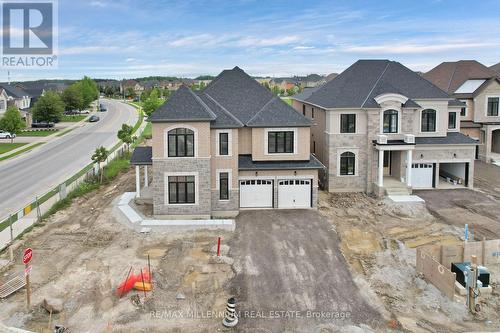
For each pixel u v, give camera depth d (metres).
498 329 18.78
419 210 33.47
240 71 37.56
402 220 31.91
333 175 37.94
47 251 25.92
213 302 20.42
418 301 20.84
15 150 61.69
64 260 24.69
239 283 22.20
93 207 34.38
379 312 19.75
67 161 53.28
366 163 37.62
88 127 90.88
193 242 27.31
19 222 30.81
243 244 27.05
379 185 36.50
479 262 24.02
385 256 25.64
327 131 37.84
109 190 39.56
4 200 36.28
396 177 39.03
